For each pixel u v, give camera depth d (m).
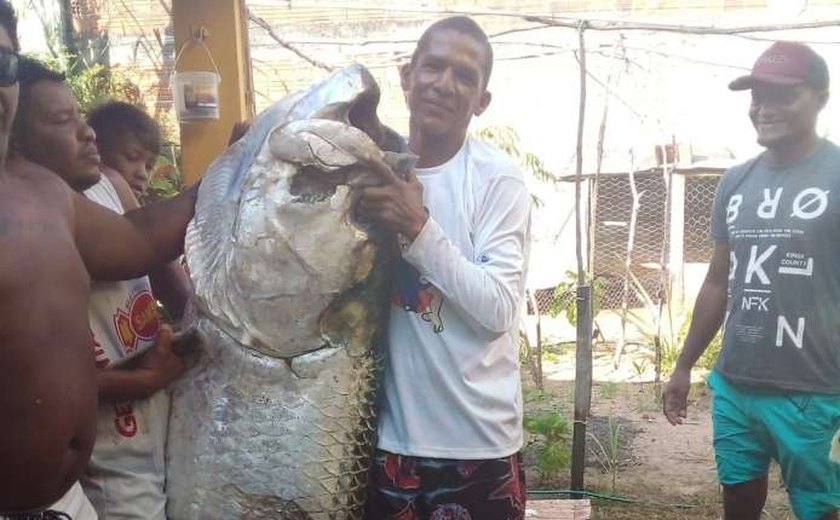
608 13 10.52
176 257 2.15
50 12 9.24
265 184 1.94
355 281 2.00
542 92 10.60
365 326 2.08
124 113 3.15
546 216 10.38
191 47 4.30
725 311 3.55
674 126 10.26
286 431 2.03
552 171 9.82
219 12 4.29
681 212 9.80
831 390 3.15
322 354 2.03
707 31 5.80
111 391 1.95
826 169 3.15
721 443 3.43
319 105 1.96
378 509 2.25
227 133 4.35
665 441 6.46
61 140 2.20
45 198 1.82
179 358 2.05
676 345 8.71
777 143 3.18
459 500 2.25
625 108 10.40
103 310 2.07
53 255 1.72
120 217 2.02
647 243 10.14
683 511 5.15
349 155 1.92
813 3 10.23
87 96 7.67
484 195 2.22
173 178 5.04
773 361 3.22
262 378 2.02
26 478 1.68
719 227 3.51
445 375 2.19
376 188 1.97
